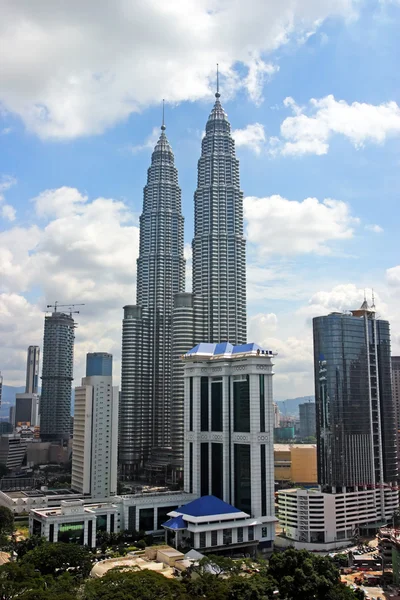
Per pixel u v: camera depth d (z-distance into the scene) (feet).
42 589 526.16
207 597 563.48
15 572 597.93
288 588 607.78
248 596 571.28
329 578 630.33
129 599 515.09
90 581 589.32
